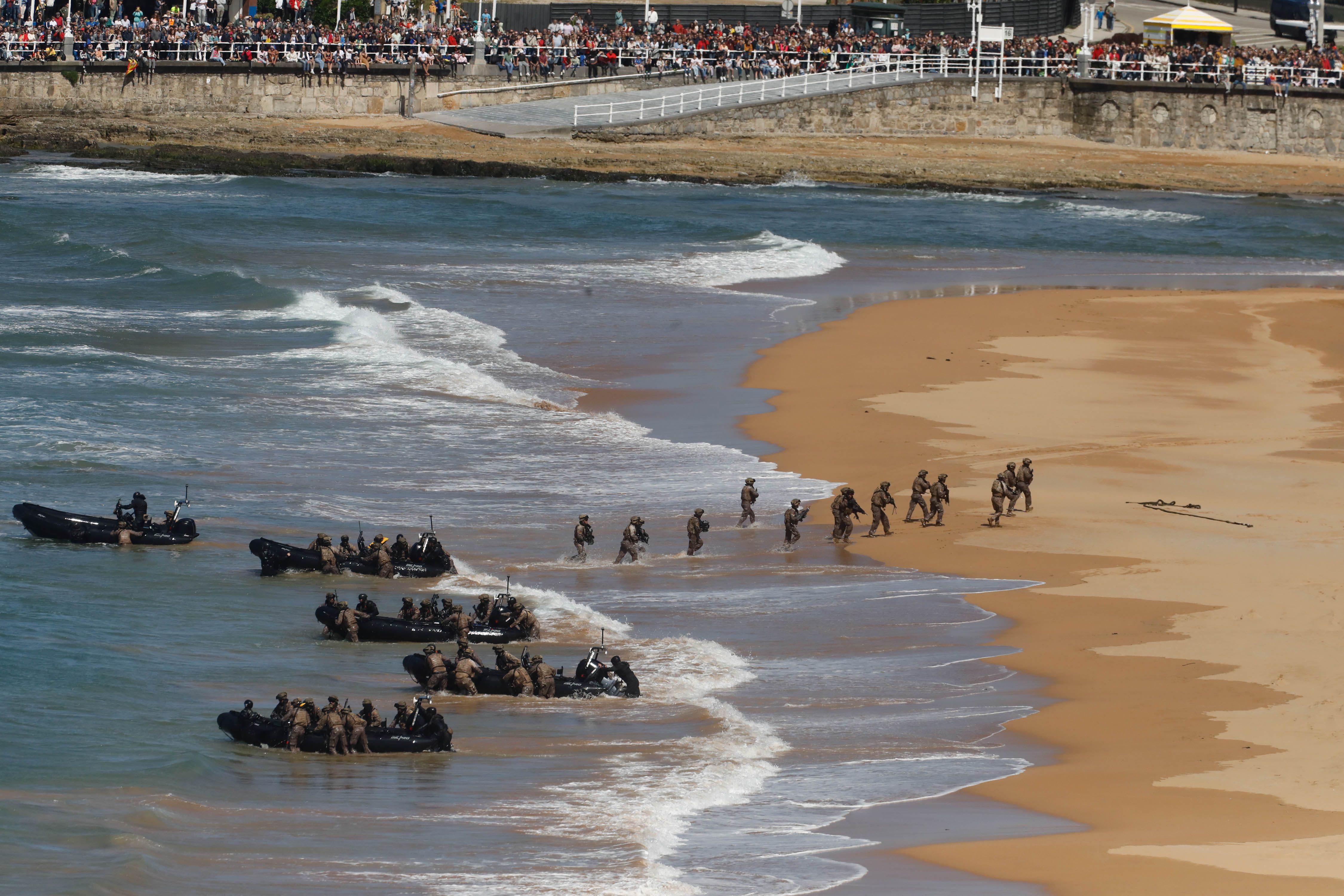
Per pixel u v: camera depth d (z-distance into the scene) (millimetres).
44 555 110438
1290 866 57719
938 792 68375
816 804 67188
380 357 178375
